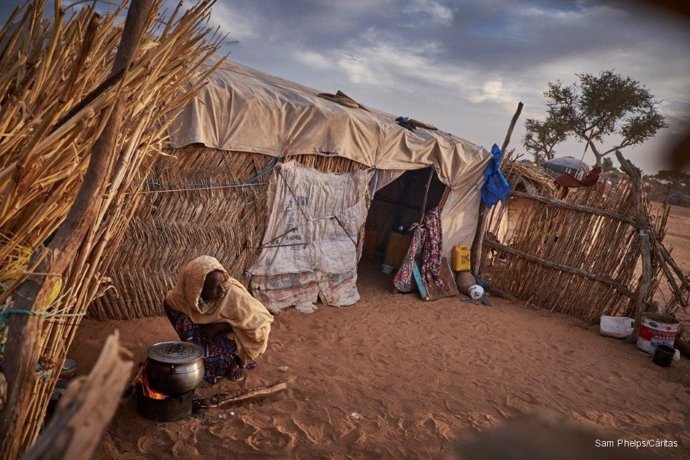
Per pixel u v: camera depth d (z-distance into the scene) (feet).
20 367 7.39
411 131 29.22
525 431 3.30
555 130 104.58
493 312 29.35
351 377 18.17
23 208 8.41
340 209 26.17
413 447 14.26
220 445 13.01
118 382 3.73
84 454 3.39
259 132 21.77
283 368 17.88
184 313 15.96
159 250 20.31
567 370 22.15
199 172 20.80
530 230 32.24
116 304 19.51
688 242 72.69
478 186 32.73
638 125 91.97
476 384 19.21
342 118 24.18
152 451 12.37
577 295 30.60
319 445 13.69
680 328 27.94
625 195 29.45
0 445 7.26
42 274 7.53
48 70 8.80
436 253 31.09
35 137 7.27
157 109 11.32
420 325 25.38
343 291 27.32
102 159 8.01
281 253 23.88
